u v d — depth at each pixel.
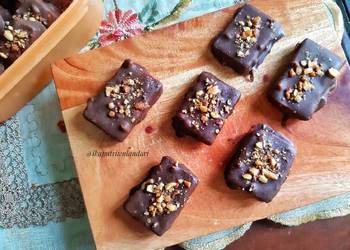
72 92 0.22
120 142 0.22
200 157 0.22
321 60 0.23
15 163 0.23
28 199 0.23
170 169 0.21
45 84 0.24
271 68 0.23
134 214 0.21
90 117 0.21
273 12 0.24
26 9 0.23
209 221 0.22
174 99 0.23
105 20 0.25
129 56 0.23
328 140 0.23
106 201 0.22
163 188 0.21
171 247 0.23
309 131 0.23
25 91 0.23
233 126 0.23
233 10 0.24
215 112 0.22
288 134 0.23
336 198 0.24
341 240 0.24
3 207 0.23
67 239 0.23
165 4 0.25
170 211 0.21
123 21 0.25
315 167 0.23
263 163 0.22
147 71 0.22
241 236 0.23
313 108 0.22
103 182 0.22
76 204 0.23
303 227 0.24
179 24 0.23
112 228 0.22
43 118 0.24
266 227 0.23
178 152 0.22
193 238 0.22
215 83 0.22
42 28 0.23
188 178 0.21
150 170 0.22
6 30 0.22
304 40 0.23
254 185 0.21
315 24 0.24
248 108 0.23
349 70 0.23
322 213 0.24
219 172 0.22
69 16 0.22
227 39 0.22
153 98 0.22
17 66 0.22
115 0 0.25
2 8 0.23
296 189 0.22
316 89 0.22
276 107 0.23
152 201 0.21
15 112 0.24
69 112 0.22
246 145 0.22
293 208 0.22
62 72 0.23
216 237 0.23
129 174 0.22
